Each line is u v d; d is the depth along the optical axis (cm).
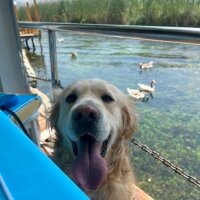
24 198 11
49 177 12
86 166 36
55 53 61
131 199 43
